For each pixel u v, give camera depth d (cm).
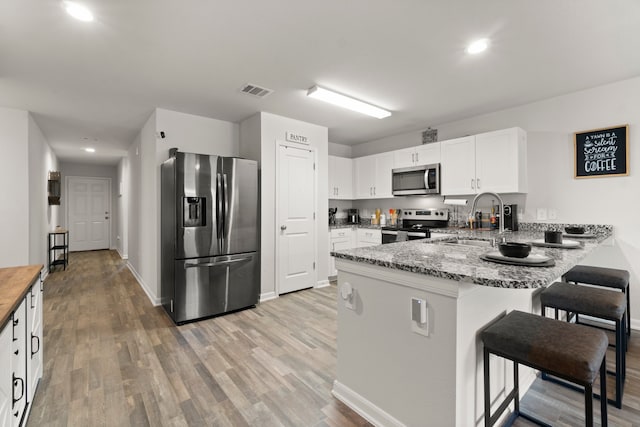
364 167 506
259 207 364
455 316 126
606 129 289
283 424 159
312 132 416
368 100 328
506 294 166
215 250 314
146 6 175
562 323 138
